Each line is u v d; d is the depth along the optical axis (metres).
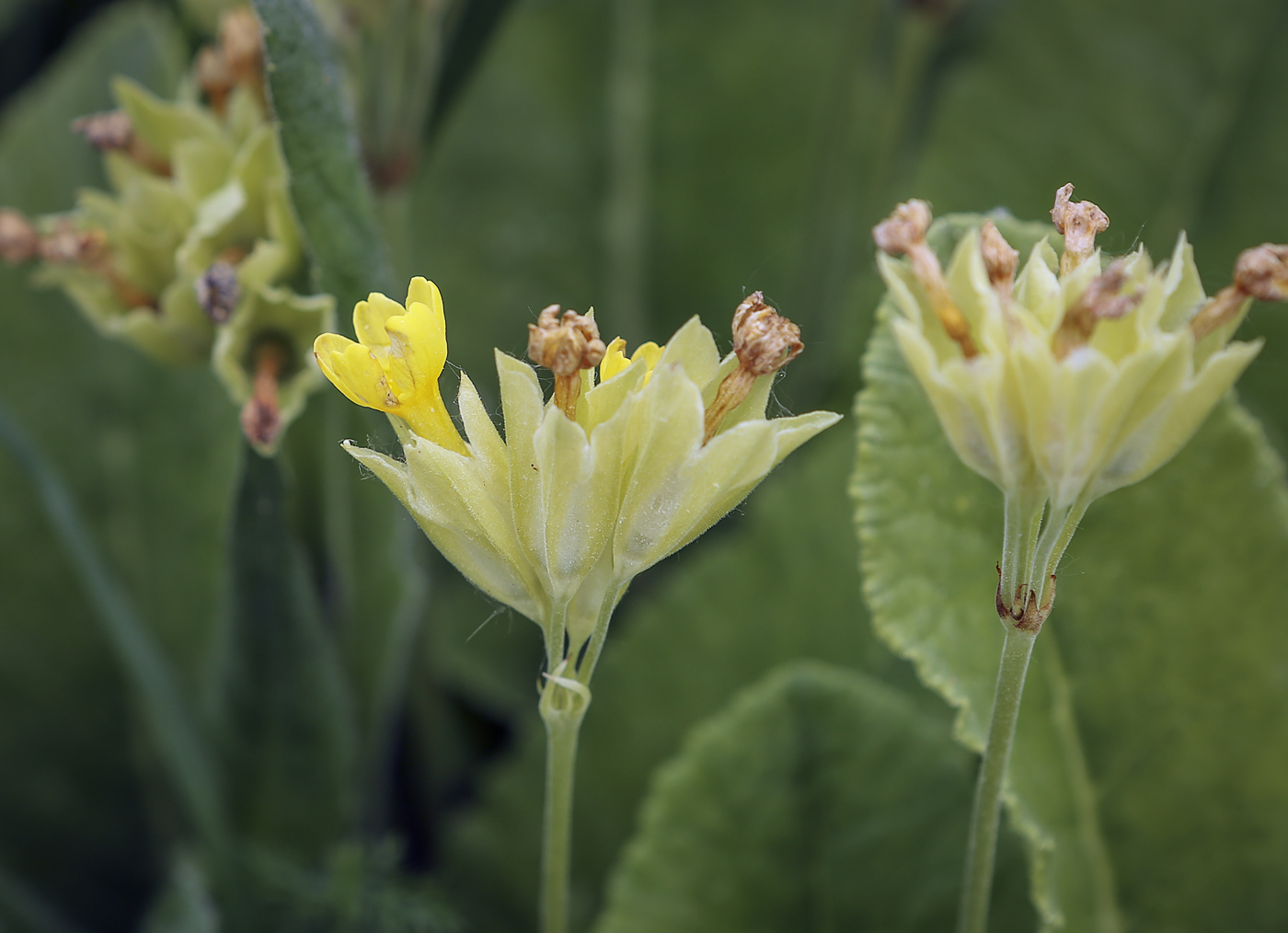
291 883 0.32
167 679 0.32
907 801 0.30
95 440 0.40
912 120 0.48
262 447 0.28
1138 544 0.29
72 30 0.48
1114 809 0.29
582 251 0.50
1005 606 0.24
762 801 0.30
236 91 0.30
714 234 0.50
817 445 0.40
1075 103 0.44
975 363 0.23
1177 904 0.29
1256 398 0.40
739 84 0.50
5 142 0.42
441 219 0.49
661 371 0.24
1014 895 0.30
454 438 0.25
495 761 0.42
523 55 0.50
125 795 0.39
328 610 0.31
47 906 0.38
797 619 0.37
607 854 0.37
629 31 0.50
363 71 0.31
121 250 0.30
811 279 0.43
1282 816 0.29
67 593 0.39
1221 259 0.43
